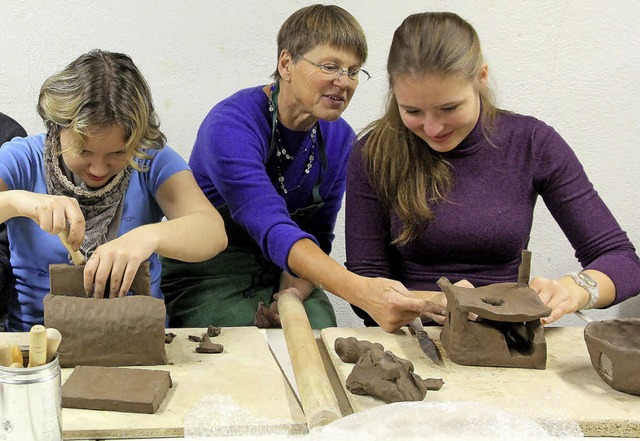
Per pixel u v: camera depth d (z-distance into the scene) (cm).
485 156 175
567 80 259
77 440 115
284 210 183
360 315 188
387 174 176
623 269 167
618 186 270
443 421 113
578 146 265
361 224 184
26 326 172
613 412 121
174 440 116
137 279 151
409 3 251
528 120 179
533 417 119
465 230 174
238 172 187
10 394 99
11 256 172
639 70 258
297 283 205
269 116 202
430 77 148
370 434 109
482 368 139
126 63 151
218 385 131
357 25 188
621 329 139
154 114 162
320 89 186
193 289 209
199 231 166
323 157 212
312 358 133
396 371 124
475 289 145
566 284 158
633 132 264
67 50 245
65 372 136
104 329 136
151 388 124
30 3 239
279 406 124
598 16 252
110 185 166
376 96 260
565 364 141
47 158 164
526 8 252
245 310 203
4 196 149
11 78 246
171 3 244
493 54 256
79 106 141
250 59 253
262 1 247
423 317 168
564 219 180
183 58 250
